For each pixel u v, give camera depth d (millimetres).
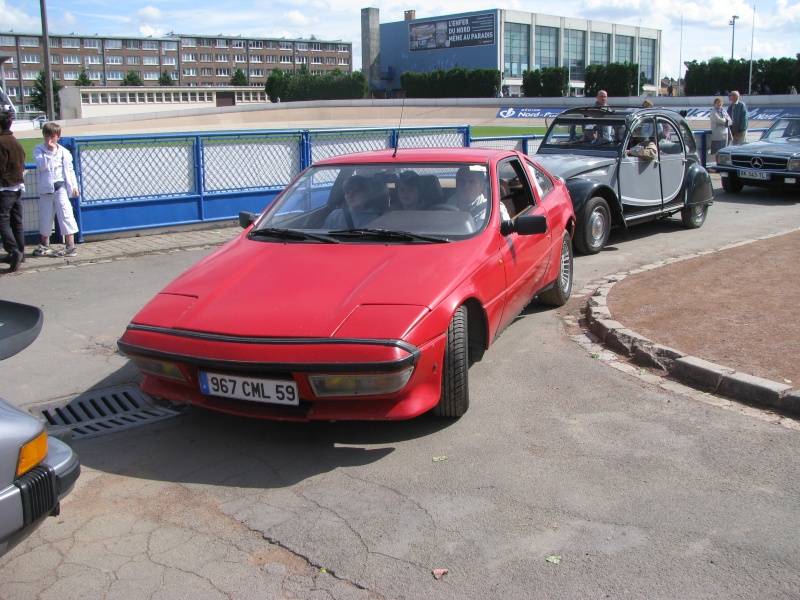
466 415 4746
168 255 9781
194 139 11094
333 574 3160
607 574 3109
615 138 10062
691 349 5559
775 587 3002
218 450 4371
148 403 5148
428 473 4012
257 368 3938
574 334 6332
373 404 4074
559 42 92562
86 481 4020
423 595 3006
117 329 6730
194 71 161250
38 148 9227
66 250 9570
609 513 3570
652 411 4746
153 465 4199
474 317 4855
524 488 3826
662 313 6551
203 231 11328
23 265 9055
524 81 75812
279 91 87062
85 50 151125
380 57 98688
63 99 64500
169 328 4281
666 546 3295
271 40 167125
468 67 90875
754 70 65438
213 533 3500
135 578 3168
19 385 5438
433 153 5832
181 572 3205
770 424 4512
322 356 3883
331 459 4211
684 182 11023
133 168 10617
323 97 88188
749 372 5055
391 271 4512
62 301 7633
